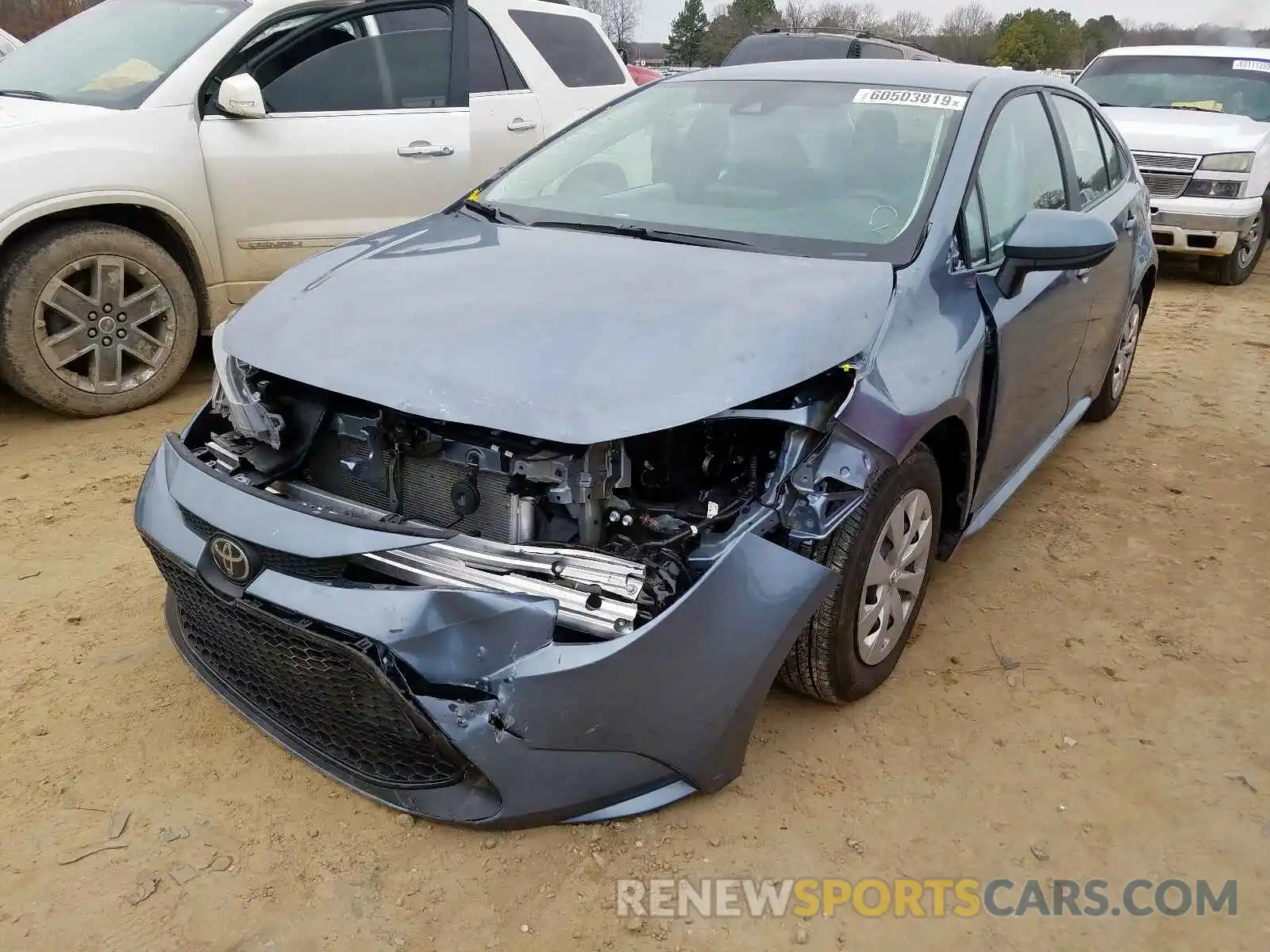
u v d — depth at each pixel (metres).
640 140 3.55
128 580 3.38
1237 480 4.63
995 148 3.29
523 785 2.18
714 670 2.20
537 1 6.19
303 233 5.20
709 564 2.22
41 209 4.38
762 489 2.36
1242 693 3.04
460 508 2.33
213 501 2.30
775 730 2.76
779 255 2.83
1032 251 2.96
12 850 2.27
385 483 2.48
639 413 2.13
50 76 5.10
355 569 2.23
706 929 2.16
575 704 2.11
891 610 2.81
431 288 2.64
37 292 4.46
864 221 2.97
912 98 3.35
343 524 2.16
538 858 2.30
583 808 2.24
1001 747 2.75
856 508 2.39
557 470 2.22
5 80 5.17
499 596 2.10
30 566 3.45
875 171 3.12
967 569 3.72
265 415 2.51
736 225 3.04
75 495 4.00
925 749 2.73
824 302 2.50
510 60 5.88
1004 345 3.05
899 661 3.05
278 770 2.54
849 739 2.74
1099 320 4.20
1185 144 8.55
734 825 2.42
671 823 2.42
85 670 2.89
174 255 5.04
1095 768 2.70
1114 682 3.07
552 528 2.32
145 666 2.91
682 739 2.23
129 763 2.54
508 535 2.31
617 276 2.65
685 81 3.83
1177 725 2.88
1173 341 7.10
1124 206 4.52
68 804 2.41
